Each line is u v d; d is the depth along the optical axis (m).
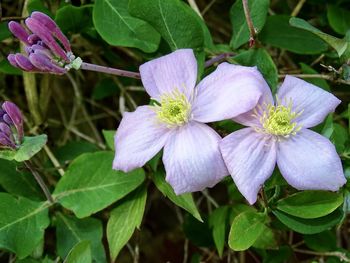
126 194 0.15
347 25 0.17
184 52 0.13
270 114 0.12
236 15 0.15
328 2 0.17
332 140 0.13
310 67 0.17
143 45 0.15
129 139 0.13
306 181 0.12
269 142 0.13
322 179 0.12
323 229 0.13
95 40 0.17
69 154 0.17
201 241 0.17
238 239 0.13
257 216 0.13
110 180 0.15
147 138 0.13
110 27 0.15
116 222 0.15
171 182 0.13
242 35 0.15
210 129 0.13
